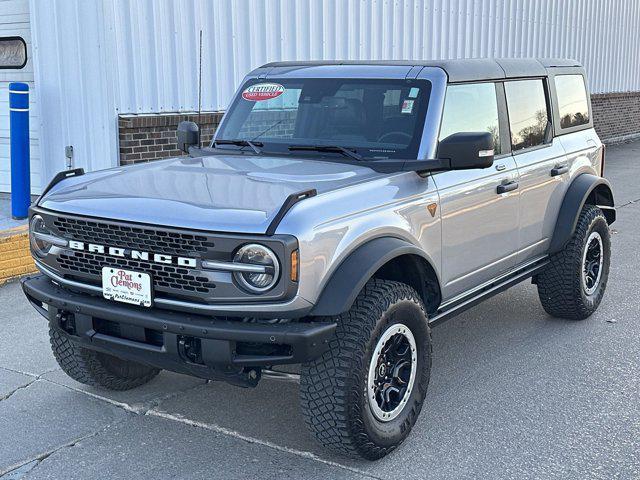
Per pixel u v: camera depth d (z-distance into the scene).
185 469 4.01
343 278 3.77
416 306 4.18
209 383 5.14
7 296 7.01
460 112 4.91
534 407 4.77
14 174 8.38
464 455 4.17
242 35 10.16
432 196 4.53
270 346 3.79
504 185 5.21
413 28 13.34
